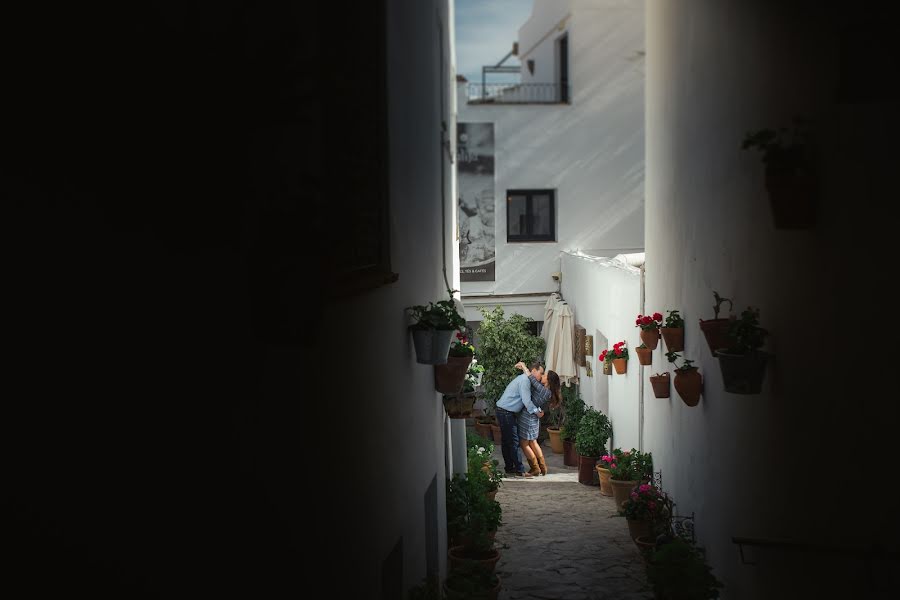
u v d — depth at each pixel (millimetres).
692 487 7902
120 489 1673
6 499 1336
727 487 6488
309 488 2980
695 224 7664
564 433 14398
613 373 12945
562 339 16234
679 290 8461
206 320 2096
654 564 6449
